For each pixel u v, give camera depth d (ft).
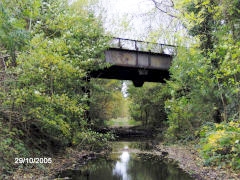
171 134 63.93
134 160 44.75
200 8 44.19
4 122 29.50
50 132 36.60
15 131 30.91
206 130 42.52
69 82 39.70
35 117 31.55
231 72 33.35
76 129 42.75
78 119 42.98
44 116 32.50
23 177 27.58
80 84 45.34
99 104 89.20
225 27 39.04
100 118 96.02
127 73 81.61
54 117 33.17
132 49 71.20
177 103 59.82
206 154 35.70
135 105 120.67
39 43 30.12
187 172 34.78
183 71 54.34
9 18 23.76
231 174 29.01
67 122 38.65
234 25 38.96
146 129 110.32
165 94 92.48
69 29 43.37
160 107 100.53
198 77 44.91
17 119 30.42
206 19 47.24
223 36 38.06
